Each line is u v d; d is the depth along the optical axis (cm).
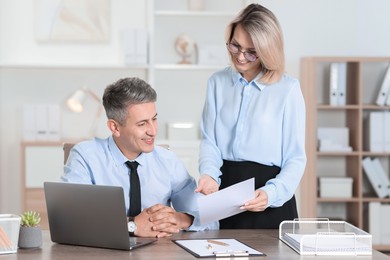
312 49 692
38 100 688
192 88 698
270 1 689
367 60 655
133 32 655
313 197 655
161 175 336
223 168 357
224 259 272
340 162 700
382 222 663
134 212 326
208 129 363
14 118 687
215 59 676
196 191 328
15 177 690
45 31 682
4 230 282
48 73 688
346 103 685
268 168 349
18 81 686
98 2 682
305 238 283
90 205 288
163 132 696
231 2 696
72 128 691
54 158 648
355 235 283
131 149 319
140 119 304
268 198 322
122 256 275
